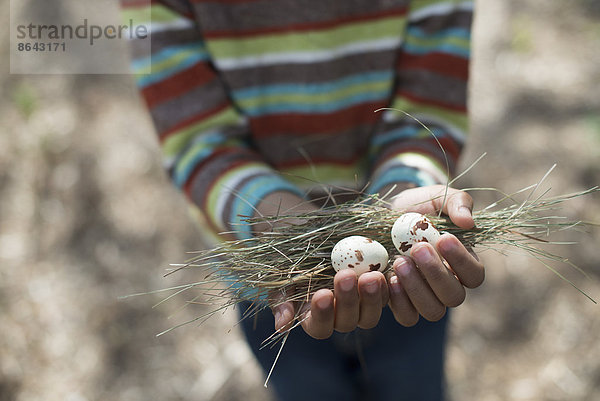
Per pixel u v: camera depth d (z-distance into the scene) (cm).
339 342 168
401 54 154
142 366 259
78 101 351
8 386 254
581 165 310
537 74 360
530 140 326
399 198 136
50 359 261
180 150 148
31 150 332
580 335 255
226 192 138
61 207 311
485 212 137
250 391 251
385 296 114
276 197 137
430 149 146
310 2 141
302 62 147
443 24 151
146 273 286
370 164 161
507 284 270
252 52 147
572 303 262
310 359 167
